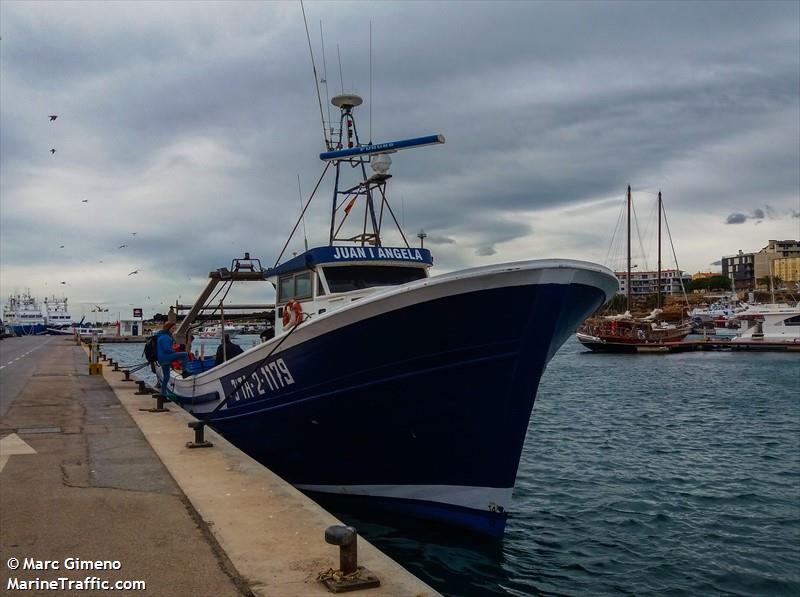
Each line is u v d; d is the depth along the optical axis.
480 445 8.18
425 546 8.44
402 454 8.77
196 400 12.91
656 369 46.38
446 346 7.84
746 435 18.23
